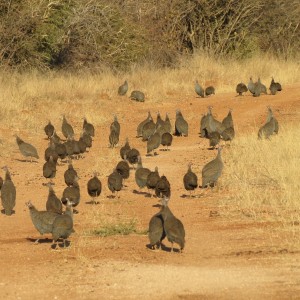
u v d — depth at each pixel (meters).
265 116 107.06
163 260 46.31
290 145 80.00
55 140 86.69
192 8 159.12
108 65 151.00
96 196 65.50
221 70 134.38
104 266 45.12
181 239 47.38
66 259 47.06
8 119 100.81
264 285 40.97
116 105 115.62
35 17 142.50
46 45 147.50
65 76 134.88
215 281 41.75
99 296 39.66
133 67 139.25
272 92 119.06
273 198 62.00
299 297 38.97
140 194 68.94
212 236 52.28
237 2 159.00
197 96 121.50
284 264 44.78
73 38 154.25
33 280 42.62
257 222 55.81
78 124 105.50
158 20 162.62
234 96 119.94
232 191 67.12
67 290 40.69
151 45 159.50
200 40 159.38
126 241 51.81
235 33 159.50
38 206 65.06
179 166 80.56
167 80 127.88
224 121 96.69
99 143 95.88
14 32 138.88
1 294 40.22
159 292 40.06
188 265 45.09
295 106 111.12
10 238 54.06
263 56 155.88
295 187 64.00
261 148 81.25
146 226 56.53
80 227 56.47
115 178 67.25
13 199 62.44
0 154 87.00
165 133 90.81
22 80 121.94
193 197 66.19
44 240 53.03
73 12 154.25
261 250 48.09
